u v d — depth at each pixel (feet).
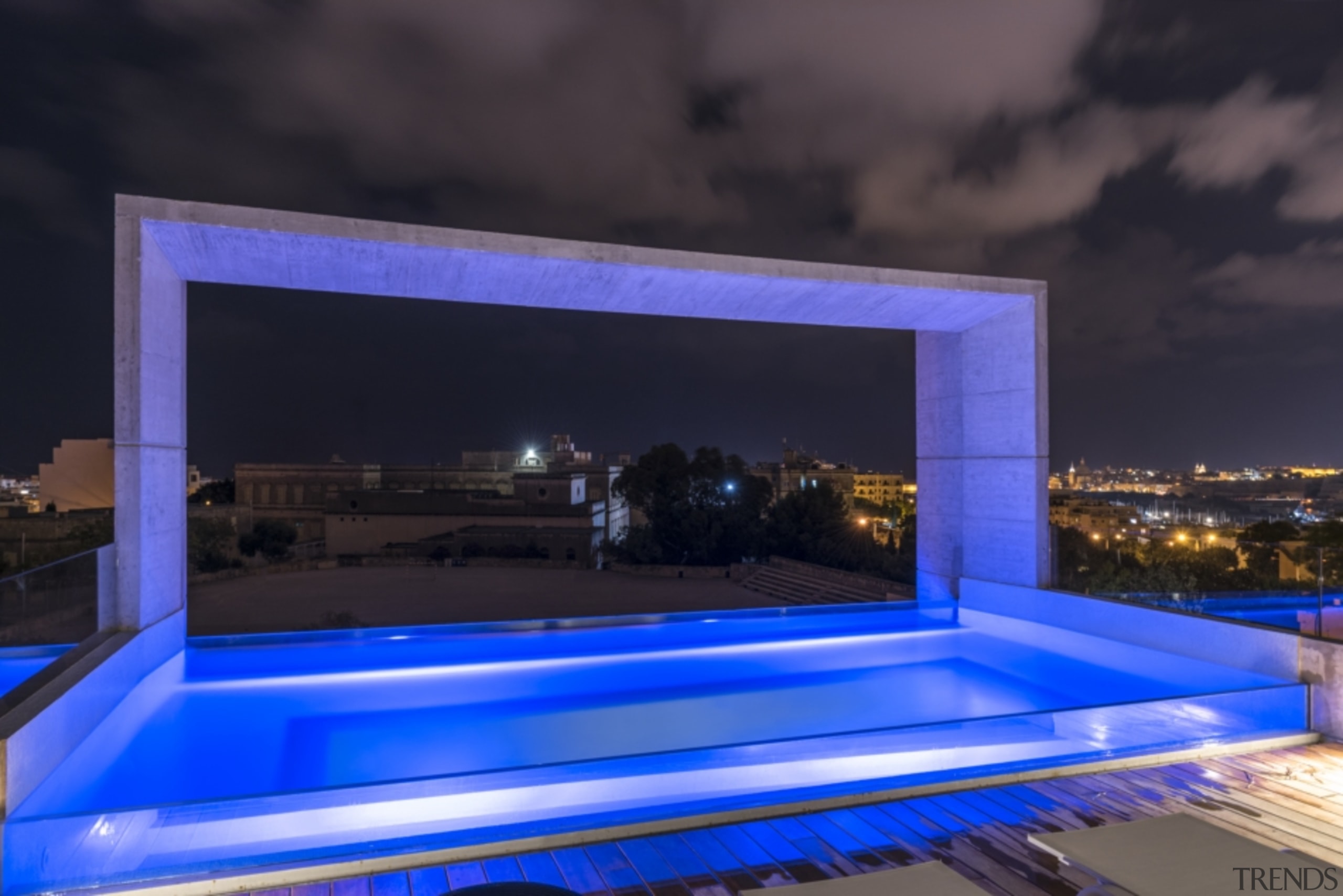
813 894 5.21
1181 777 11.44
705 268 18.53
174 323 17.53
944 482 25.35
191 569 149.28
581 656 19.90
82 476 122.11
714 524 124.36
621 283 19.63
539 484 151.94
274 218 15.60
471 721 16.01
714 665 20.06
